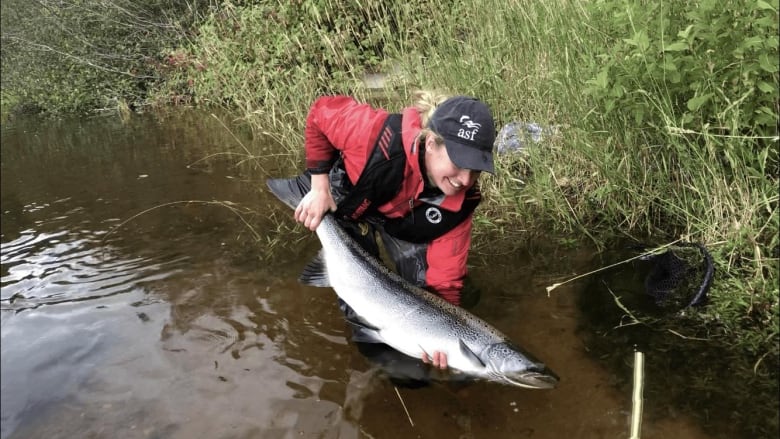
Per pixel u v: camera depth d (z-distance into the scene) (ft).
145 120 30.19
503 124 13.79
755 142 8.45
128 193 16.31
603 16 10.23
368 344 8.23
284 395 7.37
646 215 10.61
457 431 6.64
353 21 20.44
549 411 6.84
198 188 16.06
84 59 37.70
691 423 6.37
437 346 7.45
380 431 6.72
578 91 11.19
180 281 10.50
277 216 13.32
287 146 18.94
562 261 10.10
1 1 44.50
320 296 9.64
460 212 8.56
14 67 42.75
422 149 7.82
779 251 8.38
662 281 8.86
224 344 8.48
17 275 11.25
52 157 23.15
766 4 7.35
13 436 6.88
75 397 7.54
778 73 8.21
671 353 7.47
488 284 9.57
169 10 36.29
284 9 23.95
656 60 9.14
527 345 7.97
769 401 6.49
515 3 13.57
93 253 12.14
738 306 7.97
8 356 8.46
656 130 10.18
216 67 28.71
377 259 8.58
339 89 19.36
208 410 7.18
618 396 6.91
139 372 7.98
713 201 9.24
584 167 12.14
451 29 14.93
